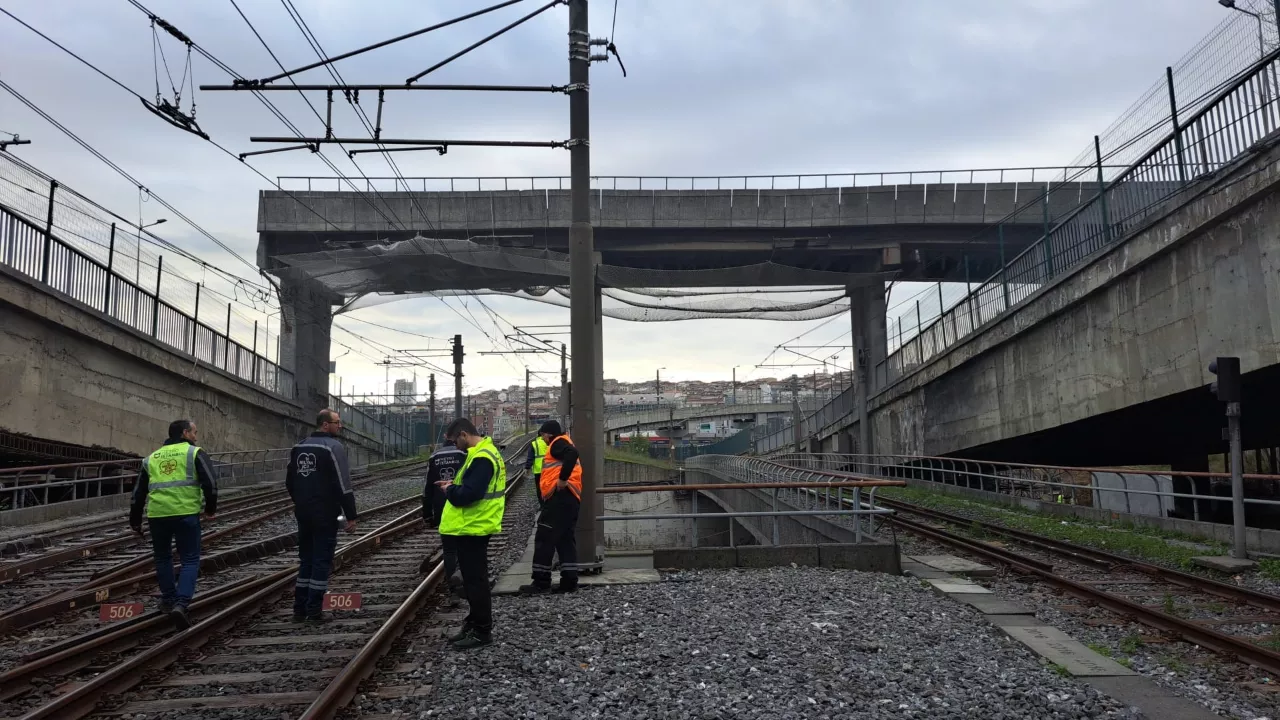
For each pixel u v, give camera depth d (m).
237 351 31.44
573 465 9.56
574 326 10.86
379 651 6.63
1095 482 18.98
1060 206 32.81
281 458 35.22
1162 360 16.45
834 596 8.95
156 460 7.75
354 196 32.91
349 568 11.71
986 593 9.59
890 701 5.63
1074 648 7.06
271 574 10.48
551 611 8.31
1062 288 19.86
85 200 21.09
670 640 7.11
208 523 17.67
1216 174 14.32
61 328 19.88
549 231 33.84
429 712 5.39
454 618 8.06
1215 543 13.70
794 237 34.62
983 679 6.11
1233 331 14.35
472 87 11.41
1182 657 7.07
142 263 24.27
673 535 51.00
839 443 42.75
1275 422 19.97
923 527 16.73
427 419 92.19
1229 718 5.49
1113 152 18.34
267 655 6.78
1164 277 16.28
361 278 32.03
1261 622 8.45
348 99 11.68
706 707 5.48
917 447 31.59
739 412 109.56
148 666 6.32
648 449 87.44
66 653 6.43
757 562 11.37
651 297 29.53
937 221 33.75
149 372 24.58
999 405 24.25
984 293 25.09
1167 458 28.27
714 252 34.81
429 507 9.08
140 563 11.28
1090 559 12.54
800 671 6.24
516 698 5.68
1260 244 13.62
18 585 10.65
